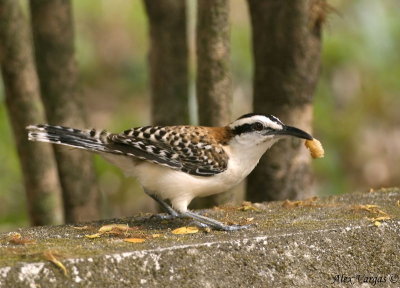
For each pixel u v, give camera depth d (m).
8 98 12.33
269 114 10.96
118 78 21.20
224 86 11.34
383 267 8.97
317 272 8.70
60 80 12.50
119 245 8.41
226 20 11.16
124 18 22.17
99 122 19.28
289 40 11.53
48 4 12.21
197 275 8.25
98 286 7.82
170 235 9.02
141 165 9.97
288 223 9.43
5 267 7.54
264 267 8.54
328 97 19.02
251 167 10.24
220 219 10.01
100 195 13.12
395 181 18.39
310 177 12.27
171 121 13.10
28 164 12.45
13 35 11.88
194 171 9.84
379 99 19.27
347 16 19.72
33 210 12.66
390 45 19.69
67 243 8.59
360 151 18.58
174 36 12.89
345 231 8.96
